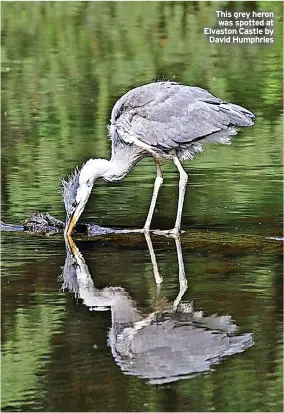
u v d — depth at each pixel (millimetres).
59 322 10430
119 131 14852
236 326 10258
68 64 25703
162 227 14344
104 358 9492
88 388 9008
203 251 13102
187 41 27359
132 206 15547
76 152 18922
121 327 10258
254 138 20016
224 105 14820
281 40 27016
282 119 21406
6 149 19328
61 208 15445
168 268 12242
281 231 13945
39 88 23953
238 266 12297
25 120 21469
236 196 15852
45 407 8633
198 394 8789
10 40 27516
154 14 29266
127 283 11727
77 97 23125
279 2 28438
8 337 10023
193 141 14789
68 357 9562
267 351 9664
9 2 29094
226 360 9477
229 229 14070
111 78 24516
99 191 16516
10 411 8586
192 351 9648
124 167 14961
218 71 24938
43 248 13383
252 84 23922
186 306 10820
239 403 8695
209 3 29234
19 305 10953
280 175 17141
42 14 29266
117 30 28219
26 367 9312
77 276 11914
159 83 15102
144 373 9219
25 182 16828
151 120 14758
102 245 13570
